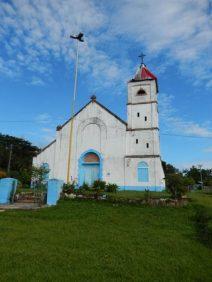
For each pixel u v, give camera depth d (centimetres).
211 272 937
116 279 817
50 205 2105
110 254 1033
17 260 916
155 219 1792
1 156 7269
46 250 1031
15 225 1410
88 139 3869
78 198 2336
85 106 3994
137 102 3859
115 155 3709
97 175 3738
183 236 1399
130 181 3562
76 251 1043
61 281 778
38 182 2738
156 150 3606
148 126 3725
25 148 8056
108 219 1717
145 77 3950
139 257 1022
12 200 2273
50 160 3934
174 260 1022
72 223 1545
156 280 831
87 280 796
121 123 3800
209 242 1304
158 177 3494
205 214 1823
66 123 4022
